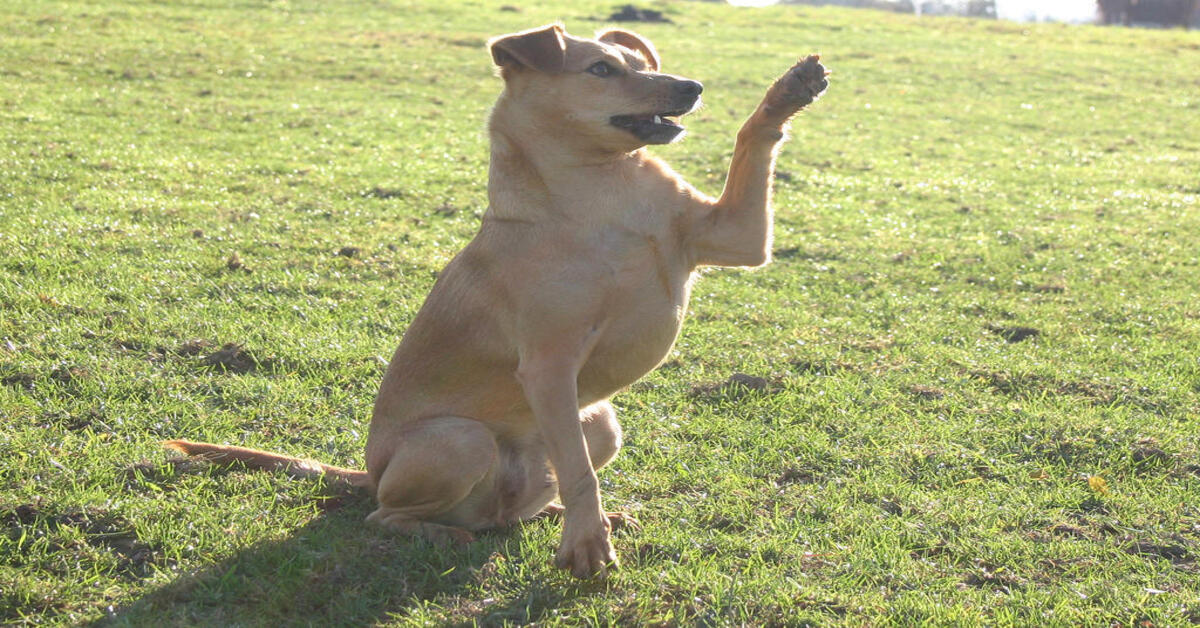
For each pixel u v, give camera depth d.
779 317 8.38
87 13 26.77
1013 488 5.35
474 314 4.38
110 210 10.71
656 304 4.29
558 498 5.20
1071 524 4.93
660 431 5.95
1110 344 8.03
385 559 4.32
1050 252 11.21
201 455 5.00
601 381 4.38
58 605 3.92
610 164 4.31
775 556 4.52
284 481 4.89
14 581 3.99
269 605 3.95
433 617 3.92
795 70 4.07
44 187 11.55
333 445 5.59
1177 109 23.69
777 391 6.70
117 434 5.43
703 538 4.63
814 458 5.64
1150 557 4.65
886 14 41.25
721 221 4.36
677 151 16.30
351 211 11.51
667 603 4.06
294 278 8.64
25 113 15.92
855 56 29.41
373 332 7.51
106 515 4.49
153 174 12.77
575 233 4.19
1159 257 11.09
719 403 6.46
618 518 4.77
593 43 4.37
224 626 3.82
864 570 4.38
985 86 25.78
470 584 4.17
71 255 8.77
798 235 11.59
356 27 28.84
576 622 3.93
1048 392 6.86
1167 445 5.88
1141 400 6.68
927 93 24.50
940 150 18.16
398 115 18.70
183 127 16.28
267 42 25.45
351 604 3.97
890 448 5.81
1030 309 9.03
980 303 9.18
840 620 4.00
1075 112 22.83
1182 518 5.01
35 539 4.32
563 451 4.09
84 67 20.72
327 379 6.51
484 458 4.46
